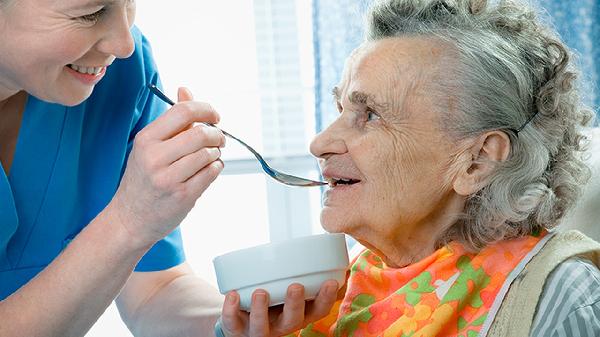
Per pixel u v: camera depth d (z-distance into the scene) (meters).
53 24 1.17
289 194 3.47
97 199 1.64
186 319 1.58
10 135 1.51
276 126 3.45
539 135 1.34
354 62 1.39
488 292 1.31
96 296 1.28
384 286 1.44
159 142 1.18
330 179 1.38
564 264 1.29
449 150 1.34
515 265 1.32
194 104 1.20
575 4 3.21
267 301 1.20
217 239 3.52
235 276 1.21
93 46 1.24
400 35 1.38
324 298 1.22
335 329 1.42
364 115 1.37
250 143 3.48
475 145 1.34
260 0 3.42
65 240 1.60
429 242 1.40
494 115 1.33
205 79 3.44
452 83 1.33
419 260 1.42
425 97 1.33
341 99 1.41
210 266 3.52
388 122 1.34
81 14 1.17
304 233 3.48
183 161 1.17
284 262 1.19
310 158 3.46
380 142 1.33
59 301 1.25
